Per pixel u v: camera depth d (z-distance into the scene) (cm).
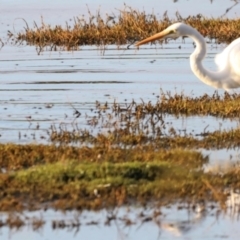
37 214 1014
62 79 1928
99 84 1867
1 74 1995
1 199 1052
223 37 2445
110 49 2345
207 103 1617
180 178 1124
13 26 2703
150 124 1487
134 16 2655
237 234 970
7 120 1538
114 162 1198
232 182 1130
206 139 1366
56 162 1191
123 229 980
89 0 3238
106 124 1487
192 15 2812
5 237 955
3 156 1242
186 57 2198
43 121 1530
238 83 1548
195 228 987
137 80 1908
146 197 1060
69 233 969
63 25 2689
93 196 1058
